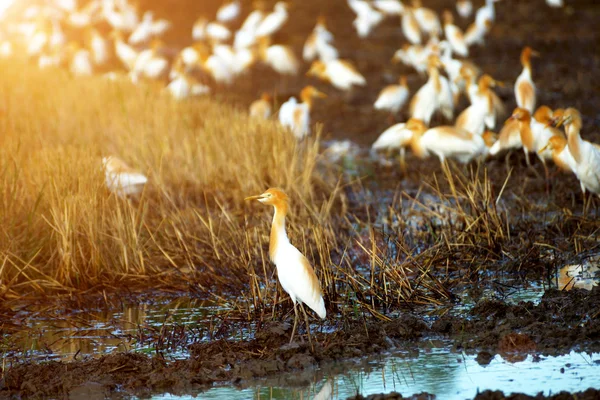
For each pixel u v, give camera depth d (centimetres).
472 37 3403
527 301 1050
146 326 1042
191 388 849
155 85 2755
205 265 1232
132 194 1516
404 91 2441
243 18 4741
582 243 1261
